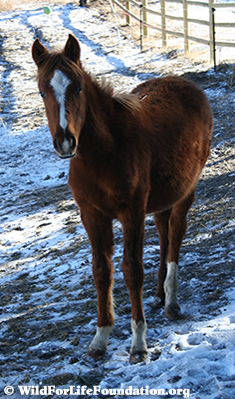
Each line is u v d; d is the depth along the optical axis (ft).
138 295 11.98
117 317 14.60
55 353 13.00
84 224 12.48
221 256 17.04
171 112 14.38
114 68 50.60
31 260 21.63
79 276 18.42
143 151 12.34
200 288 15.23
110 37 62.08
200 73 42.65
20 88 51.34
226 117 33.81
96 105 11.76
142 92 15.26
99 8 75.31
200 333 11.85
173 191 14.02
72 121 10.33
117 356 12.12
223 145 29.71
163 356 11.34
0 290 18.95
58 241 23.17
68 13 74.18
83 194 12.00
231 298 14.14
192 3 47.85
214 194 23.41
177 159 13.82
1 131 42.27
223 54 46.73
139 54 54.44
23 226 25.94
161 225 15.43
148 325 13.91
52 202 28.50
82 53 56.95
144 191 12.22
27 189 31.53
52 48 11.57
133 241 11.98
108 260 12.50
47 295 17.38
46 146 38.24
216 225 19.83
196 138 15.14
